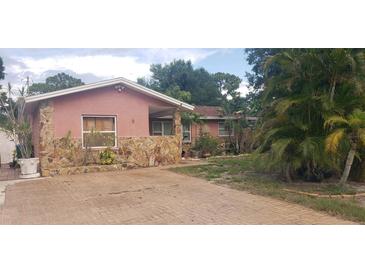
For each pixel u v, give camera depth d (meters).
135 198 7.06
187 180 9.52
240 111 21.39
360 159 8.29
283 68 8.70
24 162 10.84
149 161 13.79
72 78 44.50
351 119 7.34
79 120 12.64
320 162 7.82
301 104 8.27
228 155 19.55
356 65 7.74
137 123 13.98
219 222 5.20
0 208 6.35
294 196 6.70
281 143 7.89
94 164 12.60
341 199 6.40
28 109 13.73
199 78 40.34
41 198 7.27
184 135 20.88
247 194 7.24
